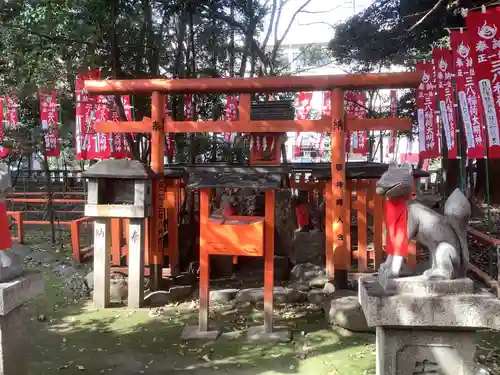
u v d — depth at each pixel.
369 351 5.24
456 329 3.49
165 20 11.99
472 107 8.05
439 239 3.56
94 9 8.74
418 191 8.86
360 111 14.89
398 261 3.66
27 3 8.59
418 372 3.58
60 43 9.14
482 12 6.65
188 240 8.98
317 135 26.59
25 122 14.02
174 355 5.21
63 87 13.84
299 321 6.31
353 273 8.13
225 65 14.33
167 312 6.71
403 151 23.72
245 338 5.68
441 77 9.55
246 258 9.25
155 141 7.68
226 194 9.30
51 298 7.34
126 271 7.65
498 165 16.36
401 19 13.30
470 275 7.69
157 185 7.50
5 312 3.60
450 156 9.62
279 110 7.65
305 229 9.14
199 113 12.93
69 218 15.45
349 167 8.22
